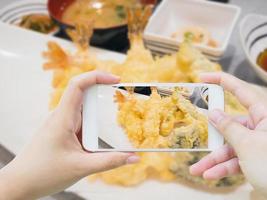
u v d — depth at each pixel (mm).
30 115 362
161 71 350
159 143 260
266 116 254
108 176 313
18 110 367
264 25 403
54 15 420
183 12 440
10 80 391
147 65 353
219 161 261
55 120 245
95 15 429
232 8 417
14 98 376
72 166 243
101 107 259
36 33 427
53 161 241
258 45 405
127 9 407
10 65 404
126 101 261
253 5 465
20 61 406
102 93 260
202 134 257
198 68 343
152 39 391
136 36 379
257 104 259
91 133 256
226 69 401
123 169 314
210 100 259
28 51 413
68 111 247
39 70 395
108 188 312
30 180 241
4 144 342
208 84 261
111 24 418
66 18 430
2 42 421
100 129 257
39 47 417
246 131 232
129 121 260
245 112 317
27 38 424
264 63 392
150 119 261
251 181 226
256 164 223
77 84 251
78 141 257
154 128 261
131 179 313
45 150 242
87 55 385
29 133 350
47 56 402
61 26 413
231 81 265
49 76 389
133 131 259
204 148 258
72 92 250
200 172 271
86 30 383
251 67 375
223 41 402
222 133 243
